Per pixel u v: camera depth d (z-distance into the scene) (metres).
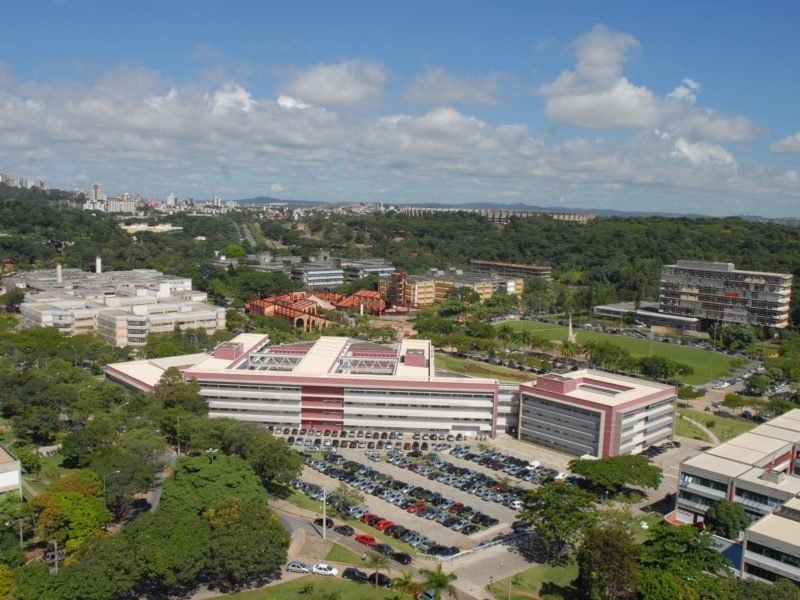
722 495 162.88
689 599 117.81
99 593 118.12
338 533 161.38
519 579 142.12
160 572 124.00
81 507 143.75
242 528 136.00
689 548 136.12
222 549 130.75
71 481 153.25
